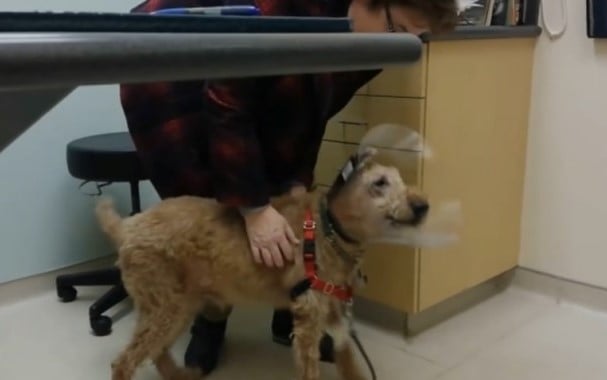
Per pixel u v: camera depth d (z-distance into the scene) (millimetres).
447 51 1643
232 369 1663
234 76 469
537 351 1734
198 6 1354
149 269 1338
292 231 1274
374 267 1781
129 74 402
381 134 1582
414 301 1723
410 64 592
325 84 1355
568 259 2020
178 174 1478
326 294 1294
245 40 460
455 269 1845
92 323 1830
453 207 1480
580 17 1869
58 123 2045
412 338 1806
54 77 369
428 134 1638
